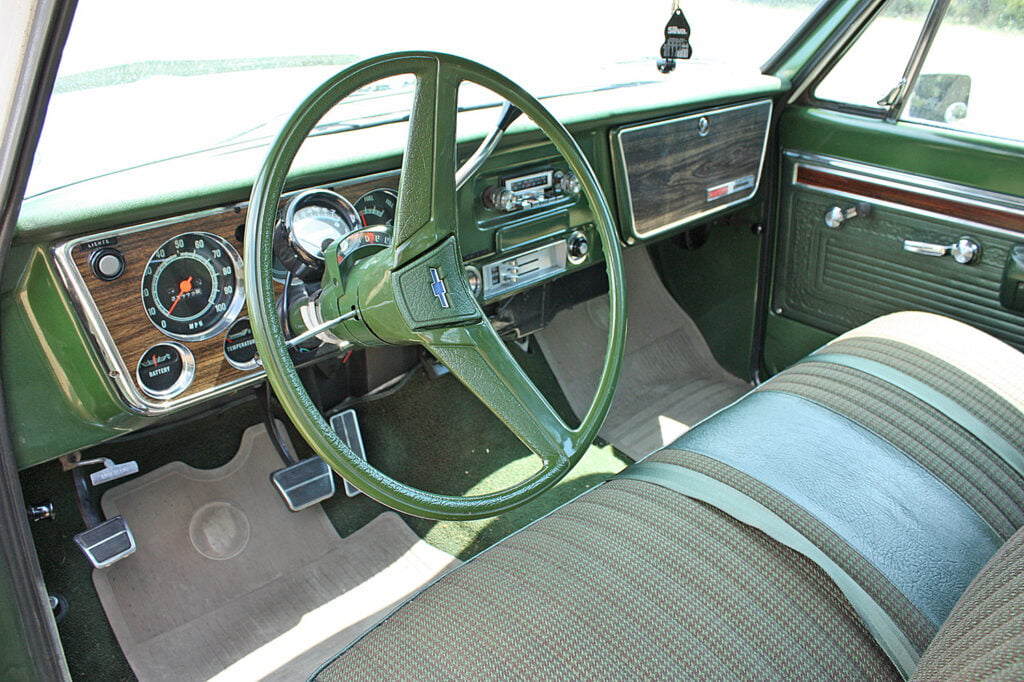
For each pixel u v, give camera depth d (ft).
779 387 4.91
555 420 3.85
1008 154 5.79
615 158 6.09
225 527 6.10
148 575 5.69
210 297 4.45
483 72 3.65
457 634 3.12
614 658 2.89
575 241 6.20
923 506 3.76
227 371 4.64
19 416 4.11
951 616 2.82
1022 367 4.98
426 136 3.49
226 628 5.53
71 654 5.20
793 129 7.15
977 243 6.11
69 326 4.03
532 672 2.88
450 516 3.51
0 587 4.09
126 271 4.10
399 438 7.14
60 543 5.65
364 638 3.33
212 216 4.28
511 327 7.07
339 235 4.67
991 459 4.20
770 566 3.30
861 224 6.85
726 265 8.08
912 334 5.34
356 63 3.34
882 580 3.27
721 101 6.58
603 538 3.51
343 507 6.57
